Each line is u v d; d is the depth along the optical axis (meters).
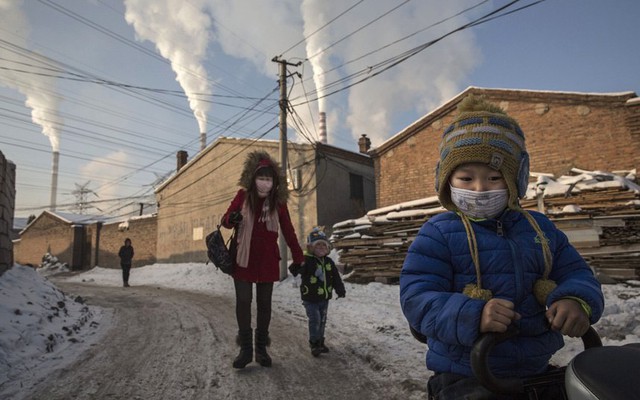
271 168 3.85
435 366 1.22
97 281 19.25
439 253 1.25
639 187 8.45
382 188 16.02
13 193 7.06
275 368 3.78
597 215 7.93
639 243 7.58
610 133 11.74
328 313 6.72
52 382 3.43
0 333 4.12
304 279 4.32
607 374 0.79
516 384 1.01
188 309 7.65
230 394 3.16
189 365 3.89
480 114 1.24
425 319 1.11
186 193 24.48
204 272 17.45
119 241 29.62
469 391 1.08
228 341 4.83
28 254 38.78
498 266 1.18
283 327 5.71
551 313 1.02
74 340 4.86
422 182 15.09
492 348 1.03
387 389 3.20
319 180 17.69
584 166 11.98
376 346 4.44
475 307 1.00
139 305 8.34
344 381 3.42
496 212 1.24
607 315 4.95
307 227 17.48
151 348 4.57
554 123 12.56
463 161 1.21
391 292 8.97
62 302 6.36
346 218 18.58
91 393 3.19
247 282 3.81
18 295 5.49
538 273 1.20
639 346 0.90
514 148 1.21
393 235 10.73
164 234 25.92
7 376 3.50
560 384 1.02
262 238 3.83
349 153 19.17
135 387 3.32
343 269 11.61
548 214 8.32
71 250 31.97
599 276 7.67
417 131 15.40
